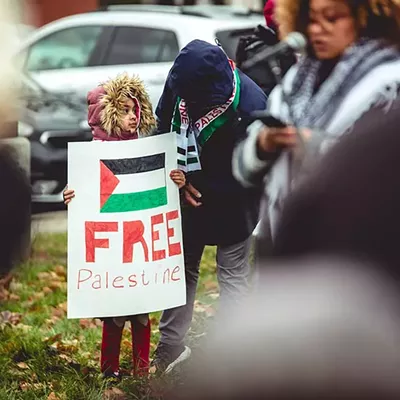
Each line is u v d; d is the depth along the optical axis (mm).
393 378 2297
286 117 4230
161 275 6891
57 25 16172
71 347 8156
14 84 11953
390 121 2760
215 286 10336
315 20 4164
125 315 6902
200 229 7086
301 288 2434
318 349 2318
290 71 4336
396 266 2516
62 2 25984
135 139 6809
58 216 14695
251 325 2375
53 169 14555
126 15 15828
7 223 11109
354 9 4090
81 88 15234
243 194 6910
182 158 6867
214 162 6863
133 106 6895
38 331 8812
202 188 6930
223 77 6578
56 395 7055
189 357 7230
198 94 6609
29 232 11383
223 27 14492
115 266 6867
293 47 4203
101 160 6809
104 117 6863
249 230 7043
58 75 15484
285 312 2379
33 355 8023
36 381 7398
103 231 6852
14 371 7570
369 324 2354
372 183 2662
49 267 11438
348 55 4109
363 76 4035
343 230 2621
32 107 14680
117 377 7285
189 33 14820
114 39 15719
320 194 2709
